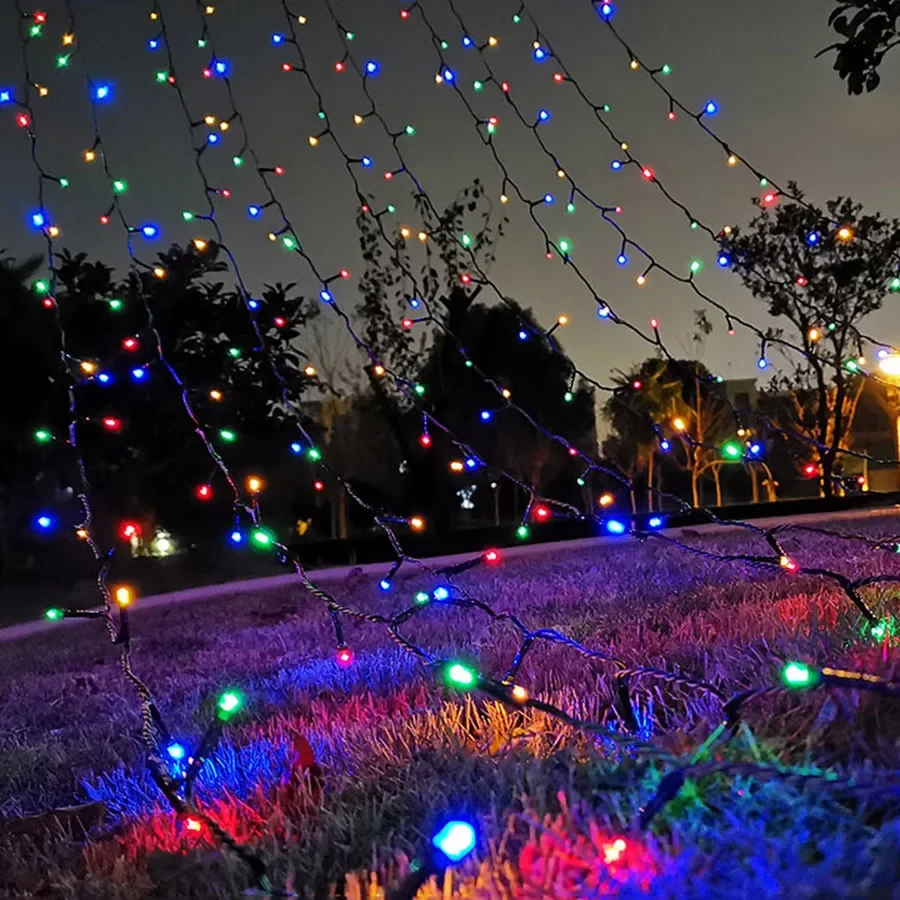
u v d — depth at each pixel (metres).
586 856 1.69
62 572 10.66
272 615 6.79
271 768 2.71
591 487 13.77
